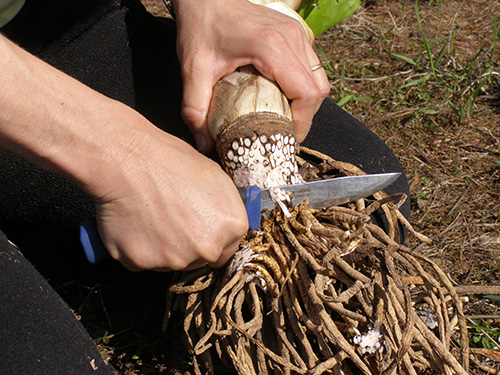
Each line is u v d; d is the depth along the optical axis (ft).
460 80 6.75
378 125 6.21
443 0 8.61
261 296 3.61
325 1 5.04
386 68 7.20
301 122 3.78
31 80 2.48
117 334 4.02
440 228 4.99
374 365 3.19
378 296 3.13
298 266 3.34
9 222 4.14
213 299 3.37
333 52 7.56
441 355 2.99
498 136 6.04
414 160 5.76
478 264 4.61
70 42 4.27
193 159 2.93
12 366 2.48
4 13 4.09
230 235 2.96
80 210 3.89
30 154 2.61
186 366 3.77
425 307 3.85
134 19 4.36
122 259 2.99
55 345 2.61
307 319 3.19
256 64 3.59
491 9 8.32
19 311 2.58
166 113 4.27
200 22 3.72
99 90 4.20
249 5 3.87
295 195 3.41
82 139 2.60
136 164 2.71
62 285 4.37
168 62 4.35
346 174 3.89
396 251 3.38
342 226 3.58
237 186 3.60
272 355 3.05
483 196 5.29
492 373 3.71
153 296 4.29
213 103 3.66
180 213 2.81
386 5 8.55
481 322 4.07
